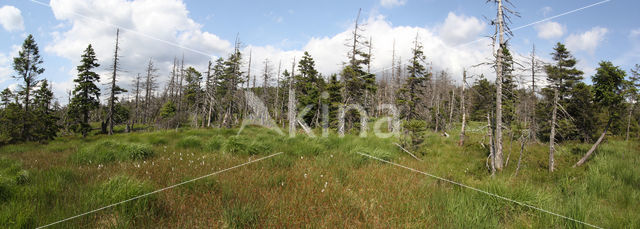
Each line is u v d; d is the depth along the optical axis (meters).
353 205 4.52
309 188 5.24
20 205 3.75
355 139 12.38
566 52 18.34
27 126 18.92
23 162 7.62
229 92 33.91
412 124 10.65
